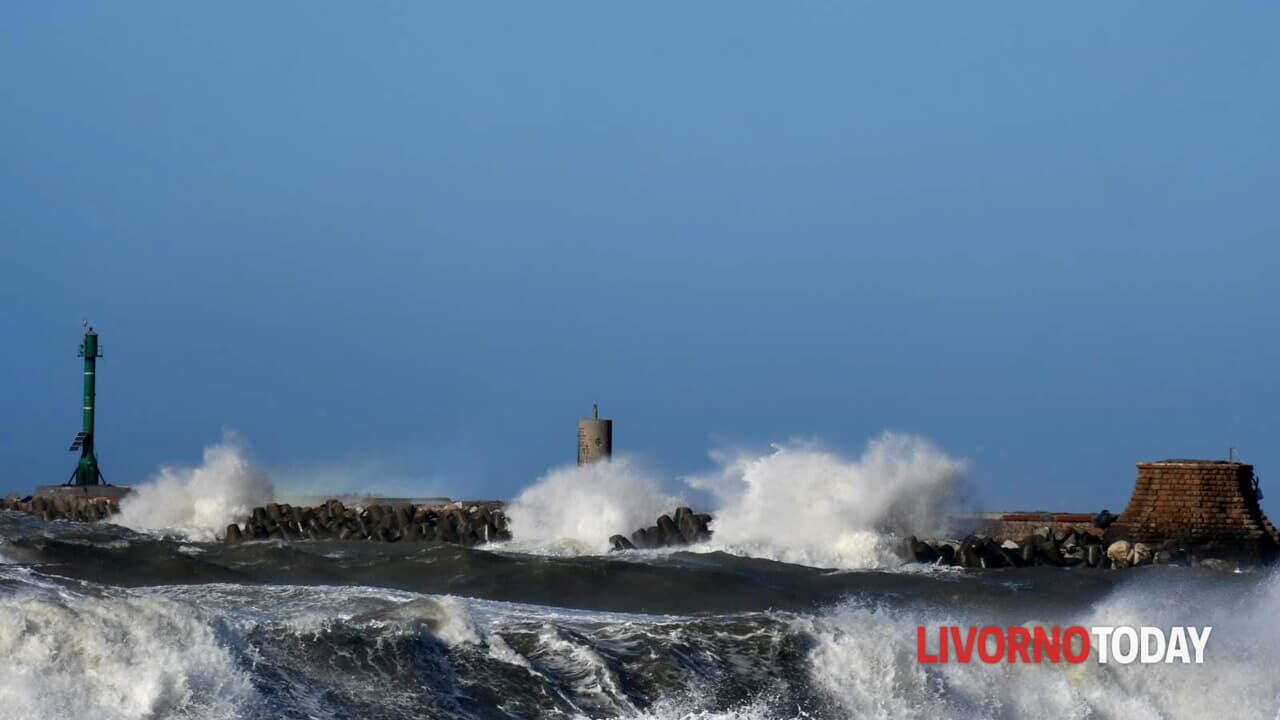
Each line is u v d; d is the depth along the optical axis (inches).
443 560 2417.6
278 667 1440.7
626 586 2266.2
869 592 2261.3
